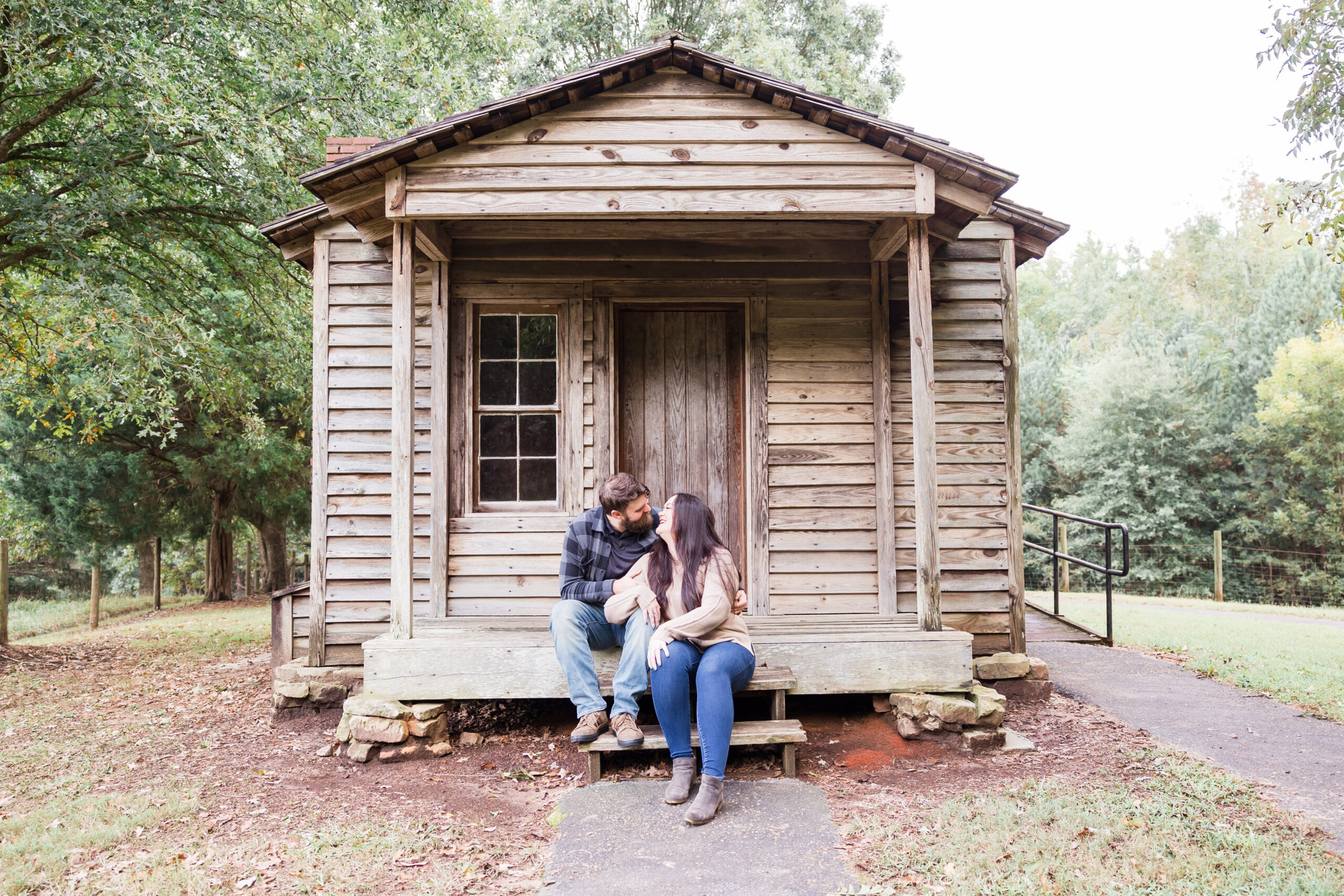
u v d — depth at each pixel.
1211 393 23.31
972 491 5.87
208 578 18.19
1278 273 24.19
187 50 8.10
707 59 4.53
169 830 3.64
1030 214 5.93
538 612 5.82
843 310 6.06
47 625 14.64
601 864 3.15
